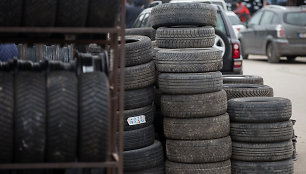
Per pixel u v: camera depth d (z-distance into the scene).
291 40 27.69
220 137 9.24
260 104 9.38
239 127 9.44
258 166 9.41
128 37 9.90
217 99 9.16
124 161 8.95
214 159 9.17
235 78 12.16
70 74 6.95
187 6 10.55
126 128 9.07
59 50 10.41
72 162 6.72
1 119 6.51
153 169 9.23
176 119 9.19
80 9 6.86
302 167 10.66
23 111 6.56
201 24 10.61
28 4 6.75
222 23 16.38
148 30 12.13
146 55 9.27
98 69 7.40
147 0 25.84
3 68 7.00
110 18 7.00
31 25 6.91
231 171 9.59
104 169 7.31
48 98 6.66
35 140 6.56
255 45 30.02
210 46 10.30
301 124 14.26
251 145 9.40
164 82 9.20
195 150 9.10
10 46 9.34
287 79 22.64
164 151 9.84
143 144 9.14
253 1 43.59
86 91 6.77
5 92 6.58
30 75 6.81
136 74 9.09
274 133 9.38
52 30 6.62
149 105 9.45
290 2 43.16
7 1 6.71
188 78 9.05
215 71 9.36
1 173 6.85
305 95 18.58
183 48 10.09
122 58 6.82
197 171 9.12
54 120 6.59
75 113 6.66
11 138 6.54
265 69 26.39
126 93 9.09
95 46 9.57
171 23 10.59
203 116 9.15
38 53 10.36
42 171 6.91
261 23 29.48
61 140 6.61
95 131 6.67
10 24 6.84
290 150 9.57
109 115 6.77
